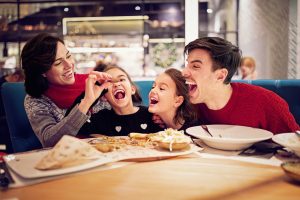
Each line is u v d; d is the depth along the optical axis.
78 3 5.80
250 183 0.81
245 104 1.39
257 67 5.48
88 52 5.71
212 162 0.98
